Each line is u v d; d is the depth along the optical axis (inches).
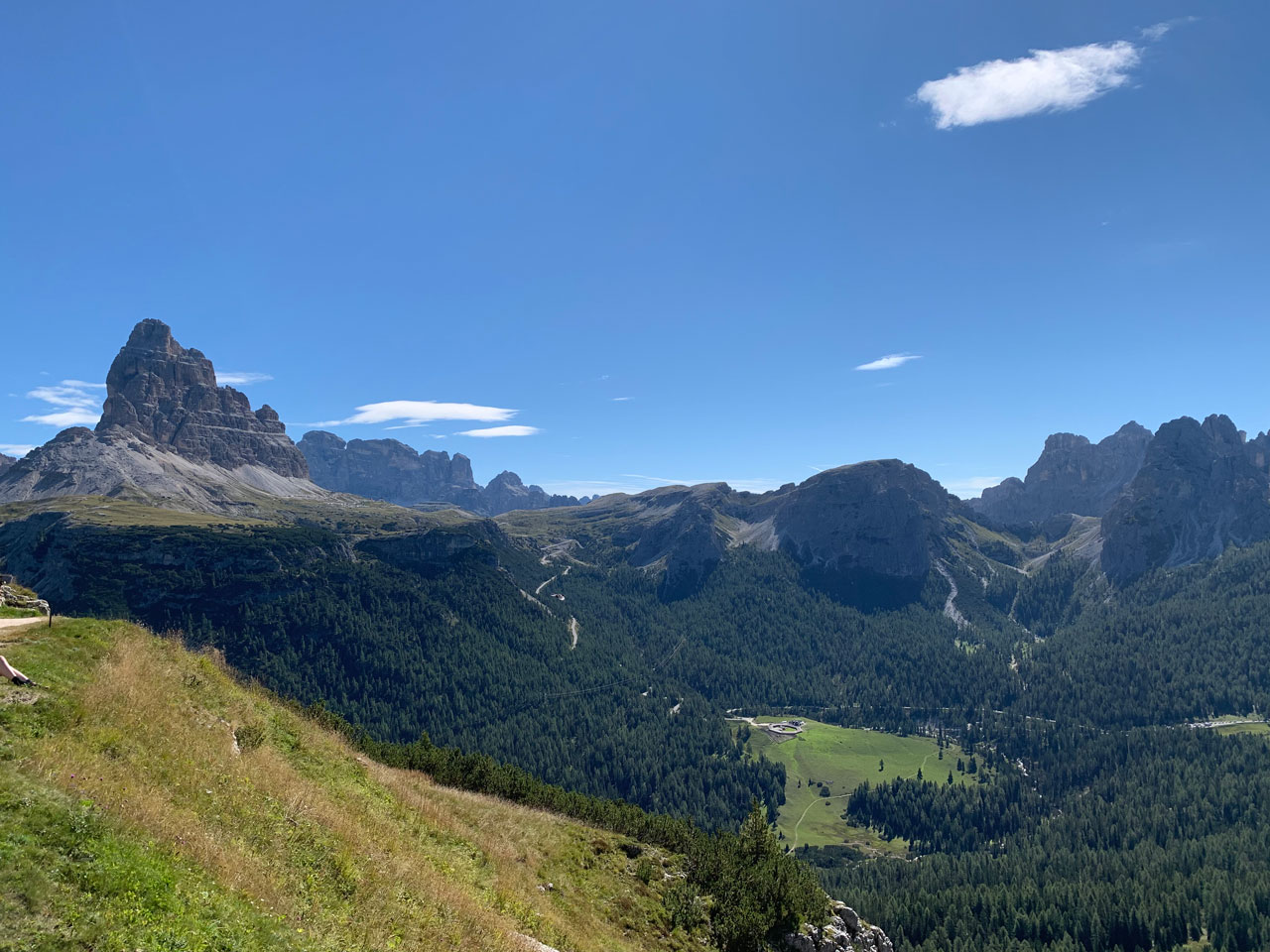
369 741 2842.0
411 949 991.6
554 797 3041.3
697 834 2800.2
